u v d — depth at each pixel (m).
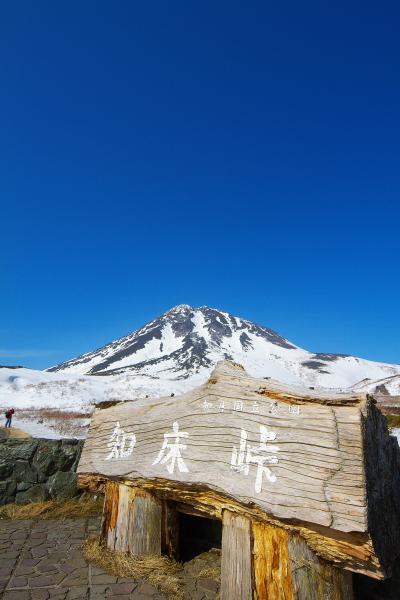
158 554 5.41
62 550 5.80
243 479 4.24
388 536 3.79
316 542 3.73
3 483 7.96
